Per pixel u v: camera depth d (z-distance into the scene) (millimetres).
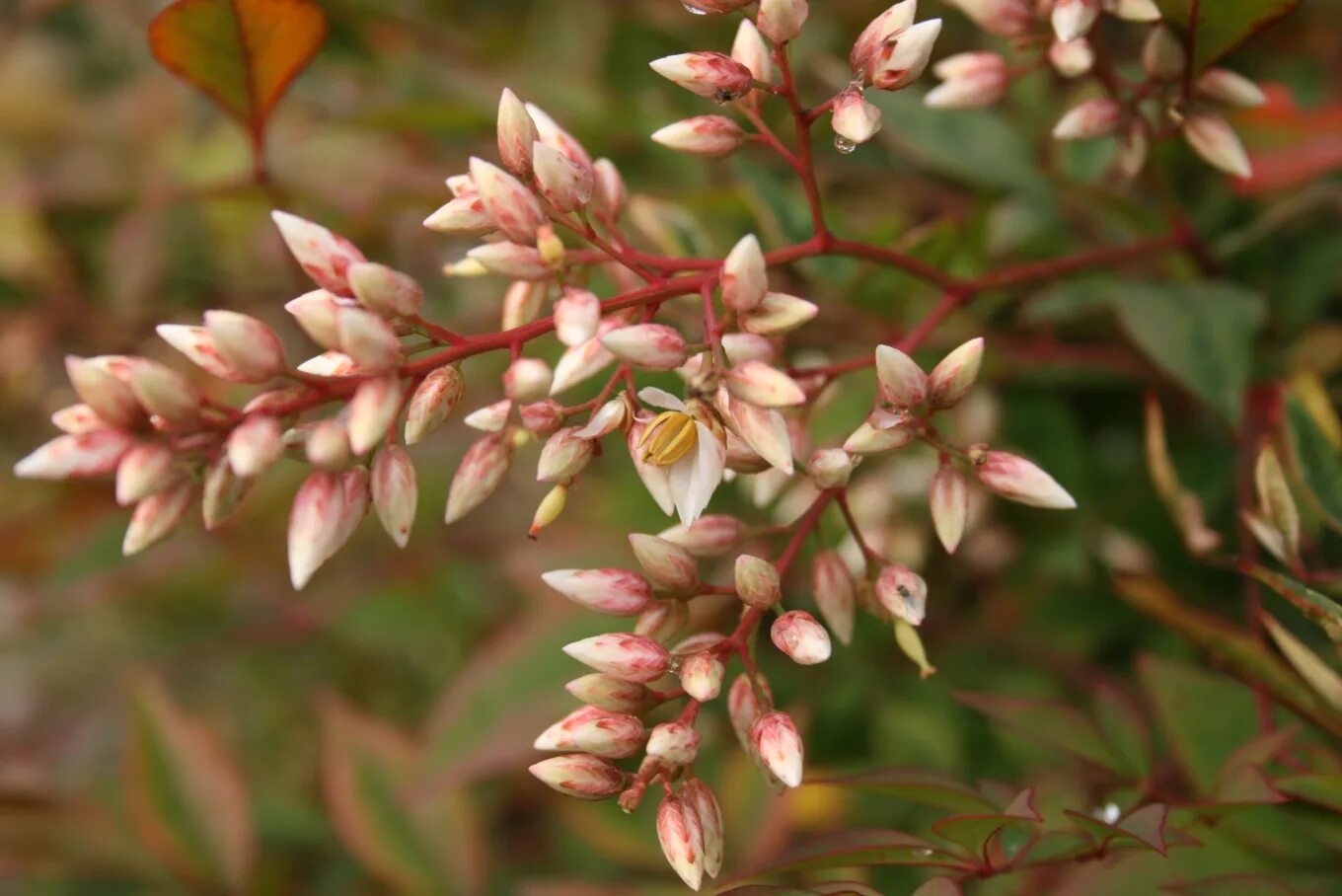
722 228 337
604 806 330
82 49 566
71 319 467
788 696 349
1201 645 290
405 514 265
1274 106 318
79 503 448
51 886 338
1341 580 288
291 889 355
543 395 264
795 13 273
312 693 500
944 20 365
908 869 312
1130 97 301
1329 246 323
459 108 342
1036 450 335
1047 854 277
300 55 317
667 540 279
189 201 440
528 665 315
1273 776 284
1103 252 312
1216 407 301
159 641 502
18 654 538
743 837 318
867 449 272
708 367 266
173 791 332
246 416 260
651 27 384
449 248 415
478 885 326
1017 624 345
